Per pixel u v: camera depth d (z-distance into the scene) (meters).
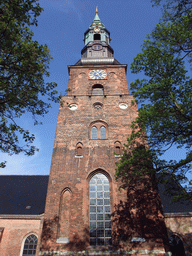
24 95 14.84
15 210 25.67
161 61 16.11
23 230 23.72
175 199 14.62
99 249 17.33
